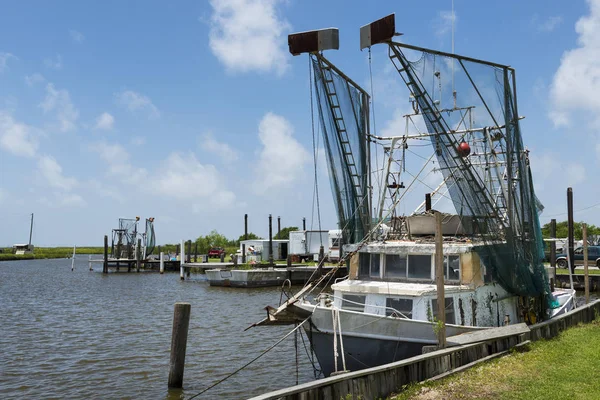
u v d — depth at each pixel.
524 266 15.57
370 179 17.34
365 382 9.32
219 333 24.58
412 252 15.07
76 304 36.91
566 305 21.91
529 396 9.41
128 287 50.25
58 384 16.41
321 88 15.22
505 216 14.89
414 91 13.40
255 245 70.88
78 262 119.06
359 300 14.91
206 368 18.17
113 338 23.86
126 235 79.06
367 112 17.52
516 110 15.05
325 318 14.09
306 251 68.69
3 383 16.52
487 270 15.48
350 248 16.08
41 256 143.50
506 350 12.93
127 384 16.38
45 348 21.66
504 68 14.65
